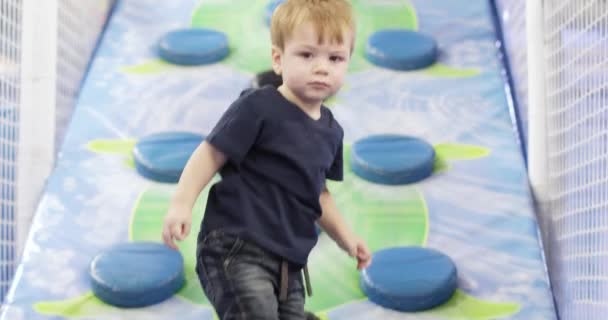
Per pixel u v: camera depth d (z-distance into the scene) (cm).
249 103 247
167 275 310
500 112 388
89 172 359
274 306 244
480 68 411
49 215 341
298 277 258
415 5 445
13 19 350
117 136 376
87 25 414
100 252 321
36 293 313
